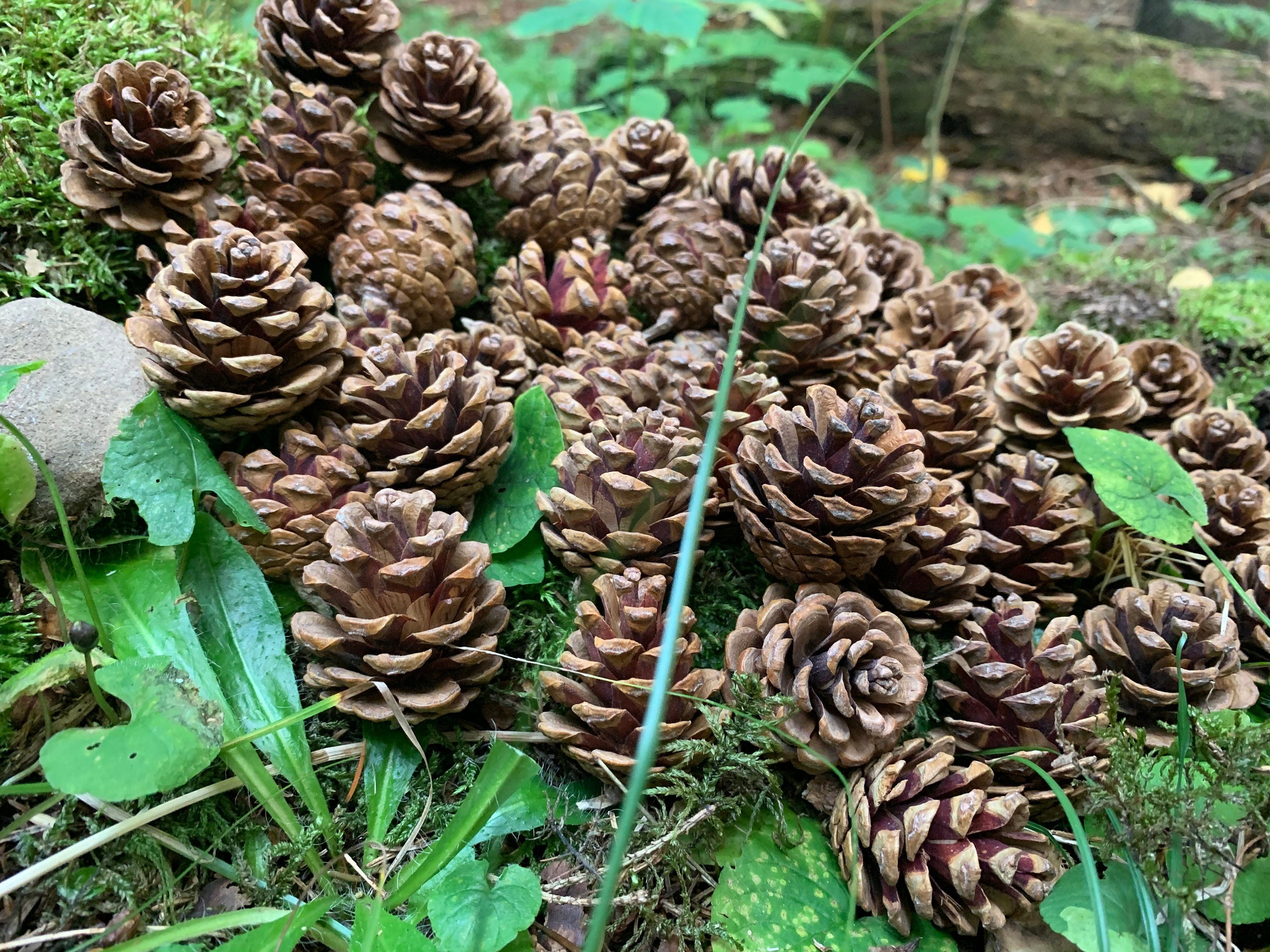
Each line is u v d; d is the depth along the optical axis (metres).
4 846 0.20
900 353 0.29
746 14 0.76
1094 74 0.63
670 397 0.25
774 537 0.22
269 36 0.27
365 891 0.20
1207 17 0.60
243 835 0.21
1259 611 0.23
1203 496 0.26
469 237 0.28
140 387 0.23
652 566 0.22
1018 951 0.20
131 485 0.22
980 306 0.30
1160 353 0.30
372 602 0.21
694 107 0.68
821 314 0.26
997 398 0.28
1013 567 0.25
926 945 0.20
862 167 0.67
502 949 0.19
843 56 0.68
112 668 0.19
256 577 0.22
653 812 0.21
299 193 0.26
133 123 0.25
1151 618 0.23
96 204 0.25
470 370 0.24
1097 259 0.45
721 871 0.22
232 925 0.18
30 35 0.28
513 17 0.78
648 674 0.20
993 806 0.20
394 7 0.29
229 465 0.23
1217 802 0.21
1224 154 0.61
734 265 0.28
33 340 0.23
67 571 0.22
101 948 0.19
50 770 0.17
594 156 0.30
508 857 0.21
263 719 0.21
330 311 0.28
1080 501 0.27
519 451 0.25
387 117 0.29
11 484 0.21
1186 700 0.22
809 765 0.21
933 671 0.24
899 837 0.19
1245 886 0.20
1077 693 0.22
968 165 0.69
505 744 0.20
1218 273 0.49
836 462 0.21
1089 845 0.20
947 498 0.23
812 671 0.21
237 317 0.22
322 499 0.23
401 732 0.22
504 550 0.24
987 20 0.65
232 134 0.30
